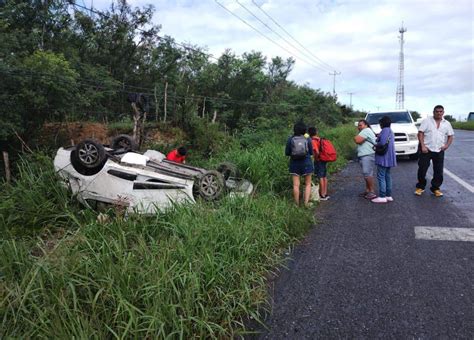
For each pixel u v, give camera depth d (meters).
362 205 7.10
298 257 4.57
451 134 7.34
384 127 7.15
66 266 3.31
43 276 3.21
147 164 6.08
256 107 22.23
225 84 22.27
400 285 3.69
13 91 8.77
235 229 4.55
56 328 2.60
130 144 7.32
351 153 15.40
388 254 4.51
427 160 7.47
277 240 4.90
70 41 16.66
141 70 19.77
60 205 5.66
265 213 5.57
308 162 6.77
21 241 4.43
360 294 3.55
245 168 8.54
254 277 3.87
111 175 5.61
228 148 12.74
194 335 2.87
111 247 3.84
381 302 3.38
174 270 3.35
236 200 5.83
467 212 6.18
